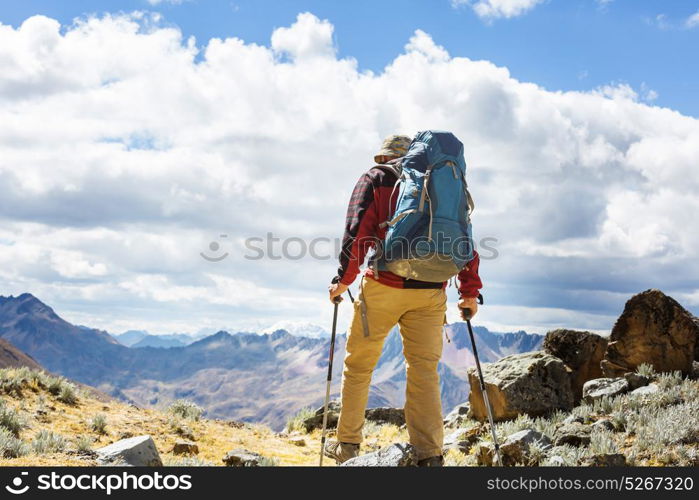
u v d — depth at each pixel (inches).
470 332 219.9
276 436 369.1
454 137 200.8
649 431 271.9
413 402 207.0
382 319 206.7
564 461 246.2
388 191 200.4
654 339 382.0
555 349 425.1
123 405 375.9
